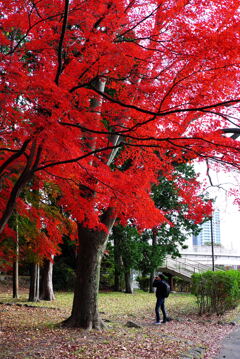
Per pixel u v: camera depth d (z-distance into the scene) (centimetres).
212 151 522
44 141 456
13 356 595
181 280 2819
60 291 2281
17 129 473
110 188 608
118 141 867
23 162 572
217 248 4156
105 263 2606
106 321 1037
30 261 1211
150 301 1859
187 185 874
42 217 870
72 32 495
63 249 2433
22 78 413
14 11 486
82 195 724
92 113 534
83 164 558
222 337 928
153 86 523
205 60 463
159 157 752
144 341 769
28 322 973
